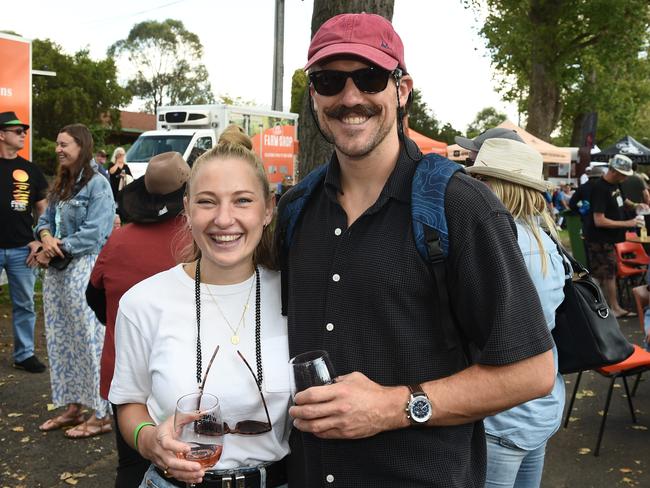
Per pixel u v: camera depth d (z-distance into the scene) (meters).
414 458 1.48
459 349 1.53
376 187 1.61
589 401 5.12
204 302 1.79
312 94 1.66
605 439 4.39
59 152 4.15
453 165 1.54
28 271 5.52
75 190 4.15
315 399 1.41
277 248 1.80
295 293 1.67
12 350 6.13
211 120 14.34
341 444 1.53
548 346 1.44
